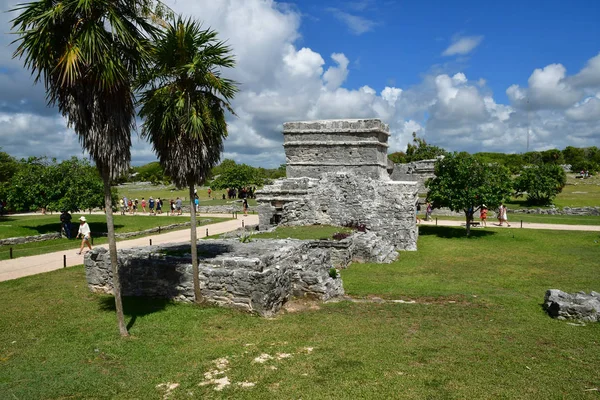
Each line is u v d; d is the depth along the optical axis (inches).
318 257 609.3
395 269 795.4
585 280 706.8
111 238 404.2
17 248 959.0
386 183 1041.5
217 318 459.5
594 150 4146.2
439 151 3115.2
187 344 391.2
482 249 1015.6
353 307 522.0
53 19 347.9
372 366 337.7
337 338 404.8
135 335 413.1
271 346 383.9
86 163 1224.2
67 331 425.4
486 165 1213.7
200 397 292.8
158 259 543.5
